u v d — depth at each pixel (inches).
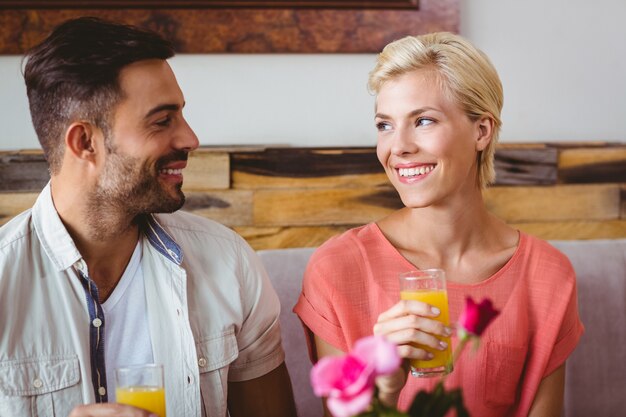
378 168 100.5
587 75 109.7
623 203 103.9
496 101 66.8
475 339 39.2
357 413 35.3
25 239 61.2
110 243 61.4
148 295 63.6
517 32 108.1
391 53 65.6
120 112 58.1
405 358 56.1
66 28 58.4
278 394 68.8
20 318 59.7
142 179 59.4
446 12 104.8
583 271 84.4
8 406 58.6
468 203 67.5
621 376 83.7
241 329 67.4
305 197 100.0
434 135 64.1
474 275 68.6
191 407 63.0
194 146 61.1
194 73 104.5
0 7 100.4
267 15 103.0
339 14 103.7
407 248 69.5
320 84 106.0
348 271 68.6
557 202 103.0
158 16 102.0
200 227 68.2
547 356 67.6
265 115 105.7
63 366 60.0
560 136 109.9
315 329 68.5
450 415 63.5
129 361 62.6
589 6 109.0
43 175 97.8
